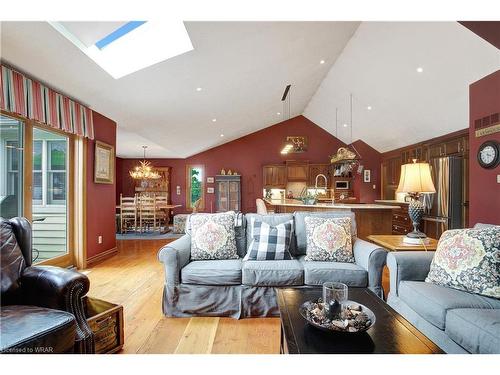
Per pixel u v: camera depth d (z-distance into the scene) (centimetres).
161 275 360
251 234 290
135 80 349
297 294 187
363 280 238
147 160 955
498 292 174
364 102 604
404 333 137
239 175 895
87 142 401
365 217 453
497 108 331
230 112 598
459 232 206
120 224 714
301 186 895
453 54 357
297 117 918
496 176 329
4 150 294
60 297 158
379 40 406
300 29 350
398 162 719
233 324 233
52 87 323
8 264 169
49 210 355
